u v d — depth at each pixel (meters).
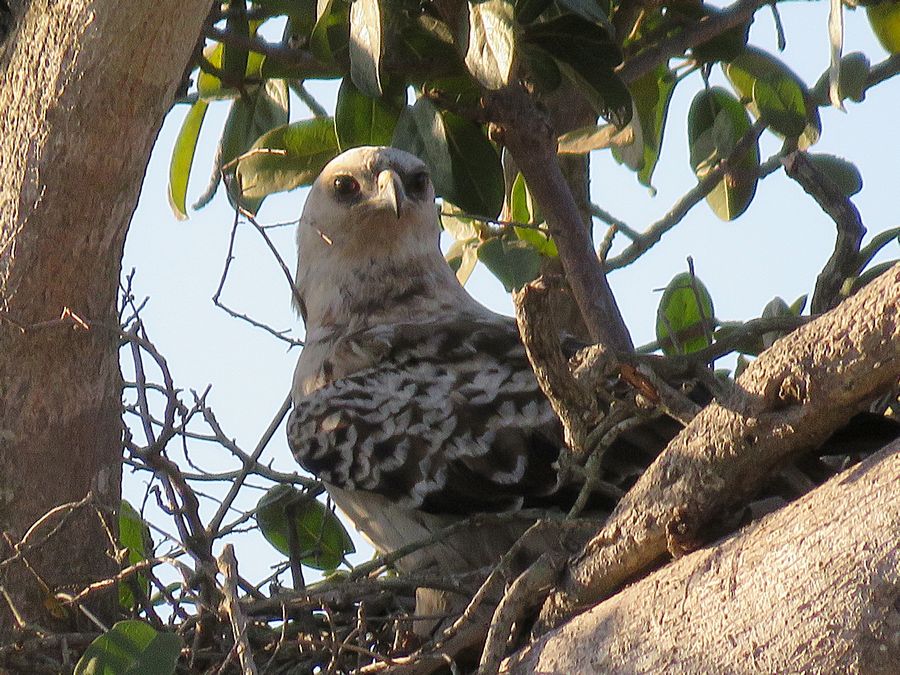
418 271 11.66
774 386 6.48
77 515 9.05
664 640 6.44
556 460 9.48
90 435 9.00
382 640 9.15
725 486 6.71
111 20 7.66
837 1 9.48
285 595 8.64
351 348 10.62
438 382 10.04
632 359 8.96
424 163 11.37
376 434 9.98
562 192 10.28
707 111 11.84
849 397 6.33
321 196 11.83
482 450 9.70
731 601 6.23
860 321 6.19
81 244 8.37
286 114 11.40
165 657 7.62
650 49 10.96
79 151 8.05
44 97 7.99
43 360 8.68
